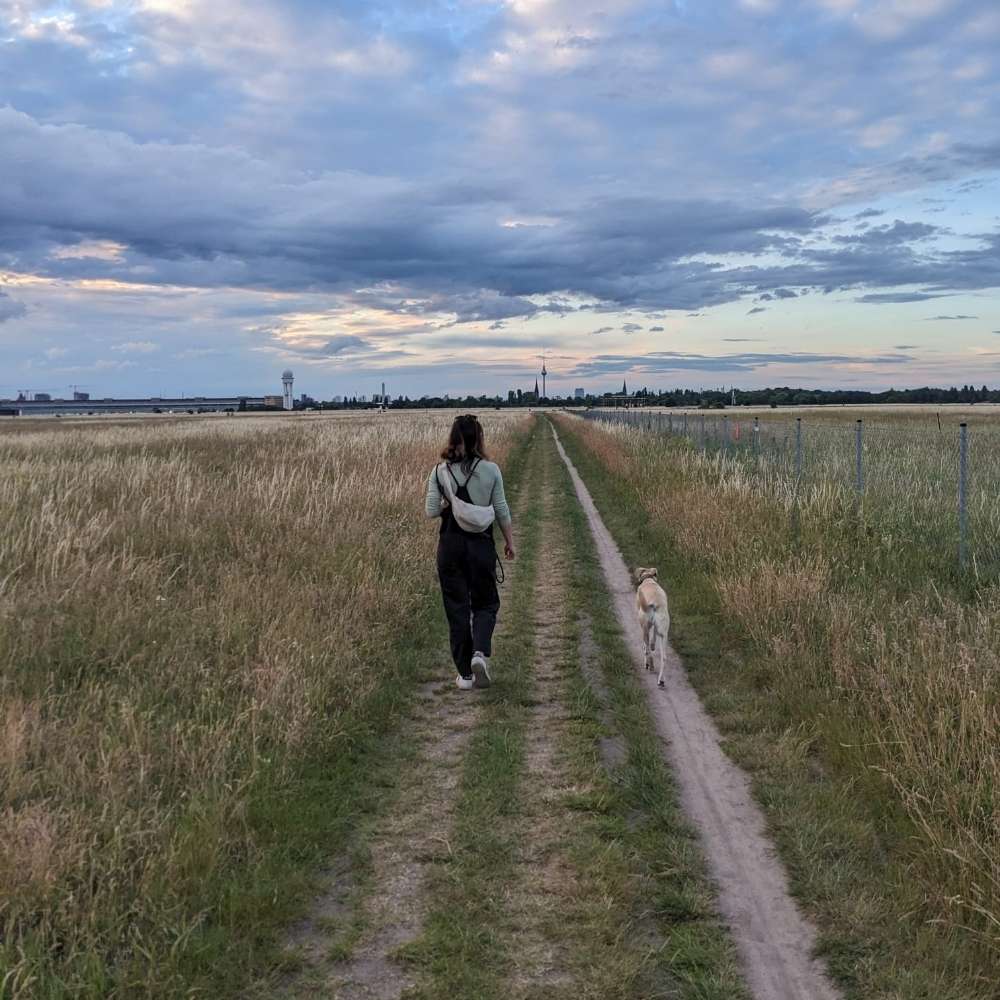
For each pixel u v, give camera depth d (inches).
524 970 123.3
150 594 277.3
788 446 874.8
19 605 247.1
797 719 217.6
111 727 183.9
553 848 157.8
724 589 322.7
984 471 594.2
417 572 359.6
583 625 322.3
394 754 202.2
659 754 201.9
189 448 898.1
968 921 131.5
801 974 122.9
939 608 282.2
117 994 113.6
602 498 706.2
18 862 132.2
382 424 1598.2
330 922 135.3
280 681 210.7
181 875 139.9
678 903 139.3
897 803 167.2
